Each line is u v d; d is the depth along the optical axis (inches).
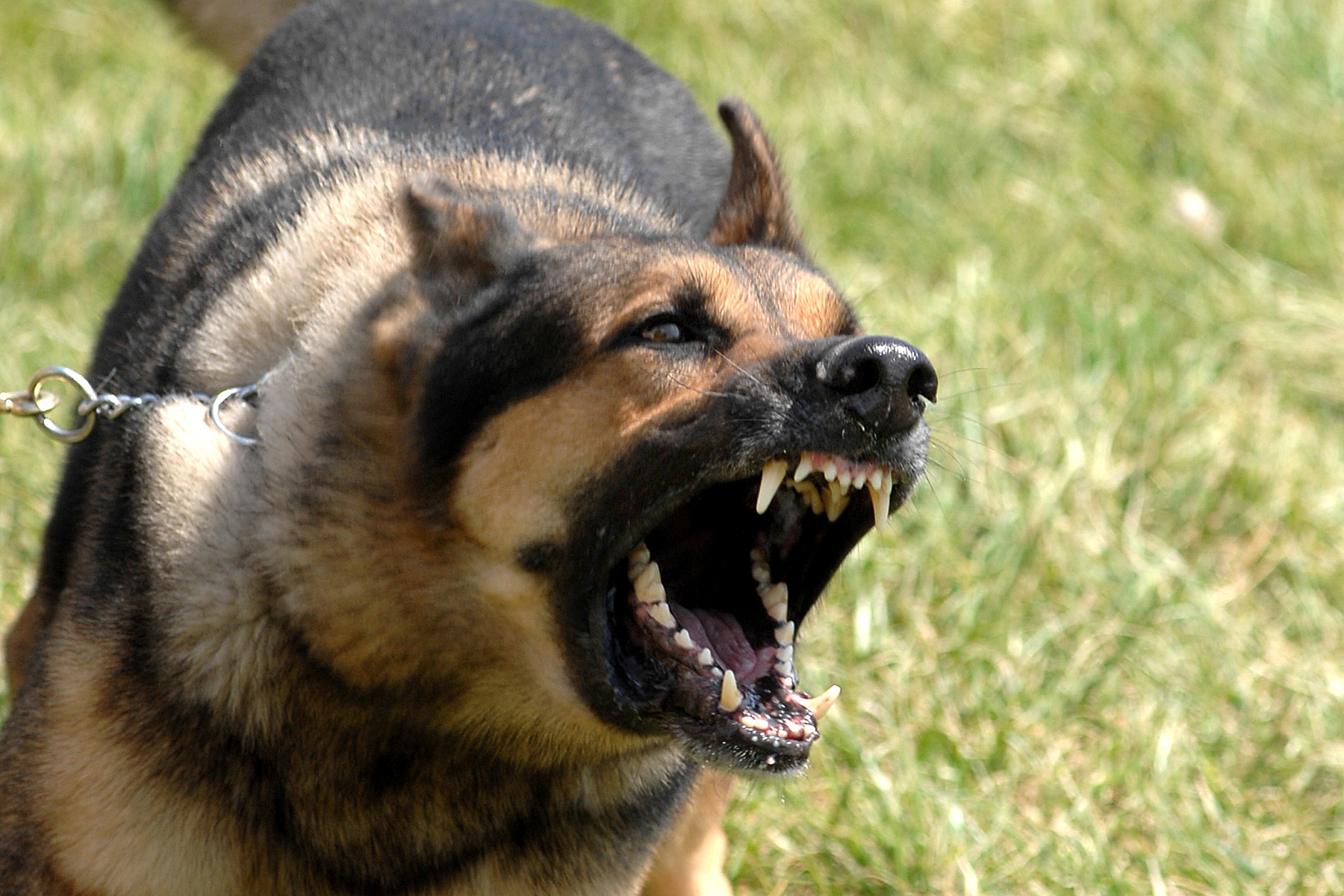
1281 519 355.6
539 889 204.5
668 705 185.6
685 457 175.6
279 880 193.0
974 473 354.0
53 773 187.6
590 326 177.8
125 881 186.1
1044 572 334.6
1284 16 527.5
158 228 266.5
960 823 274.7
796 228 225.3
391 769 192.2
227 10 335.9
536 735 193.6
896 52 518.9
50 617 215.5
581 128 280.8
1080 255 439.8
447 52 284.7
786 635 199.0
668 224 238.4
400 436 183.0
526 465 177.5
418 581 182.5
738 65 498.3
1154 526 357.1
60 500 233.9
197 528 189.3
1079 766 295.7
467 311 183.8
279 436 188.5
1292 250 446.0
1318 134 488.7
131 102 450.9
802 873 273.1
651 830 212.8
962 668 312.7
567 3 507.8
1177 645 319.3
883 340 173.6
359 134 249.1
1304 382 400.5
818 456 175.6
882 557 328.5
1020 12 534.0
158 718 185.6
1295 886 272.8
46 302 382.6
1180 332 414.0
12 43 473.1
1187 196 467.5
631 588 188.5
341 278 203.9
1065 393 381.1
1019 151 491.2
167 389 215.5
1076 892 268.1
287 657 186.4
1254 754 299.6
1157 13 533.6
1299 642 328.8
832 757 290.8
